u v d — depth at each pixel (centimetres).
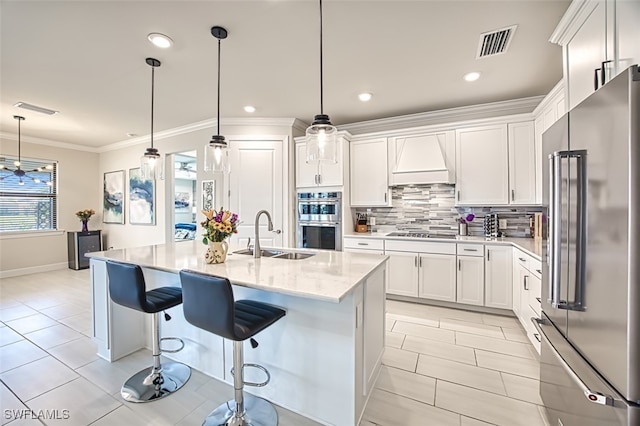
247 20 197
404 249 358
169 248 266
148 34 213
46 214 543
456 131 352
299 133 439
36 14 188
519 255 281
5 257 493
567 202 128
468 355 237
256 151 414
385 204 386
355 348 157
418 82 294
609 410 103
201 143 440
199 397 187
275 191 412
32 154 520
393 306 350
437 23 201
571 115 130
